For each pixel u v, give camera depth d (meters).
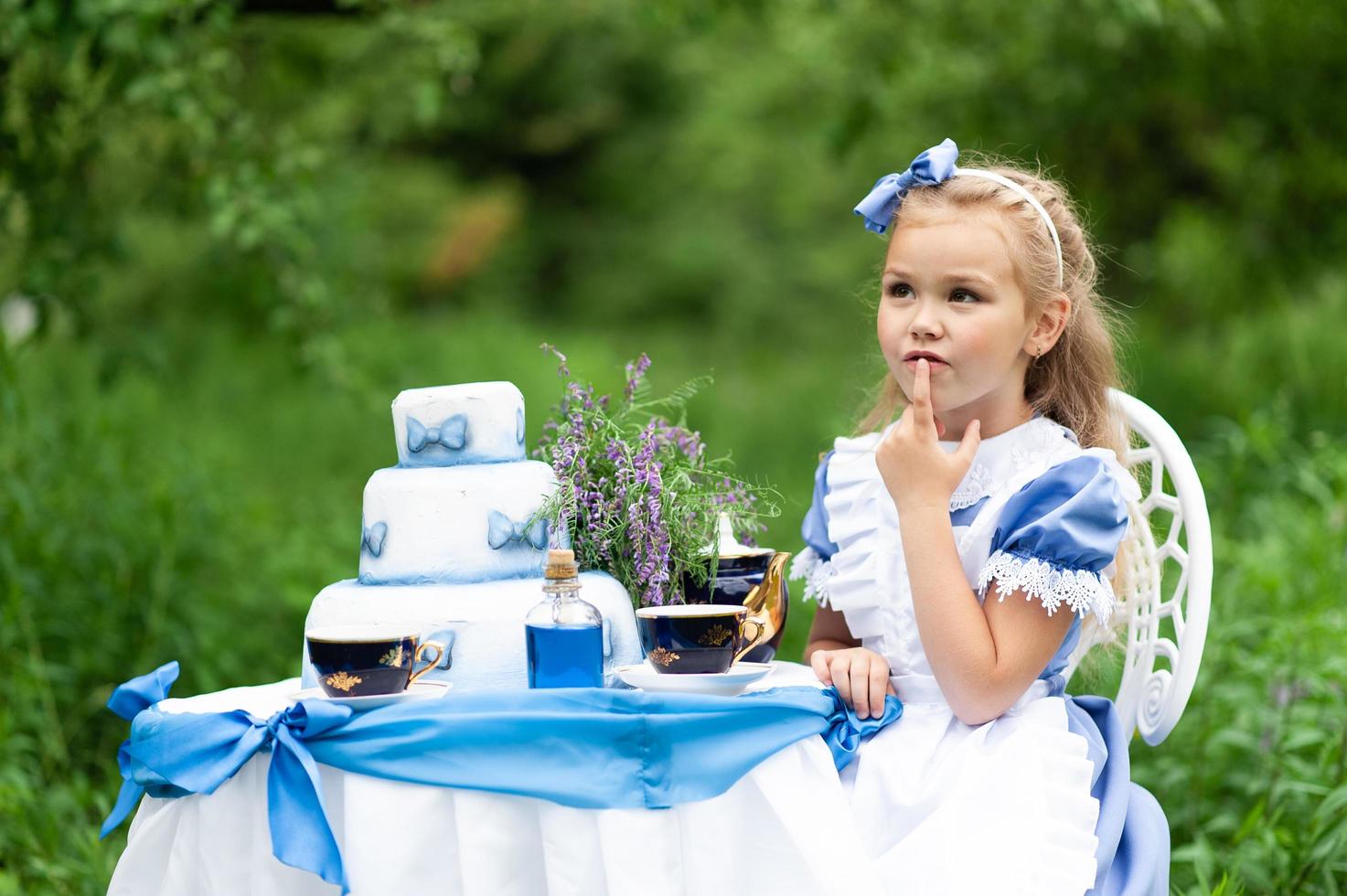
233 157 4.75
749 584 2.26
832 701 2.06
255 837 1.86
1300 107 8.22
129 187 5.57
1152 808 2.22
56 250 4.97
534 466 2.14
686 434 2.40
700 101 20.02
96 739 4.06
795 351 18.75
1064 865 1.95
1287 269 9.45
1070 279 2.35
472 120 19.77
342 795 1.85
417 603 1.99
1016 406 2.32
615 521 2.22
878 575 2.26
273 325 5.11
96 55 4.29
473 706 1.82
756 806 1.90
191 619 4.54
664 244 20.25
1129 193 9.50
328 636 1.88
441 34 5.30
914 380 2.20
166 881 1.93
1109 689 3.71
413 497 2.06
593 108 20.20
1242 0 7.26
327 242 6.21
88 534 4.70
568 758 1.81
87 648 4.25
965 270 2.16
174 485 5.24
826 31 7.25
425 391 2.15
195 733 1.85
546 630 1.91
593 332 19.30
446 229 18.67
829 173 18.67
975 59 7.76
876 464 2.19
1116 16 5.92
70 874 3.07
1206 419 7.25
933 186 2.25
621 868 1.80
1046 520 2.09
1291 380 7.21
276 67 6.12
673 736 1.83
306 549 5.45
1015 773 2.03
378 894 1.79
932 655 2.08
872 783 2.06
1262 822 3.11
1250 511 5.20
